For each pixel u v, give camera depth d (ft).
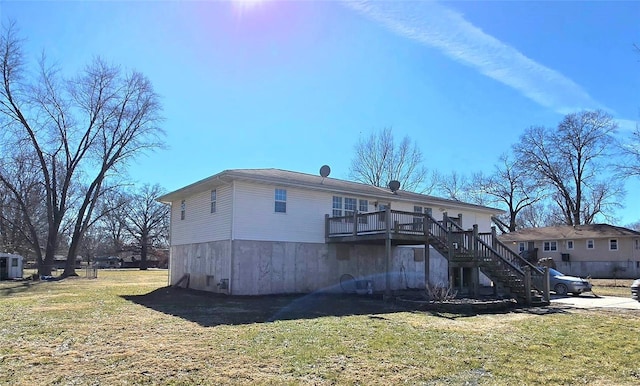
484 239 60.70
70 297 52.24
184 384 17.54
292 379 18.19
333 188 64.03
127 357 21.65
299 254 60.18
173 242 74.02
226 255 55.67
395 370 19.57
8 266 101.96
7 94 99.66
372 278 67.41
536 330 29.81
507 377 18.75
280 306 43.65
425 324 32.09
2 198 119.03
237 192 55.67
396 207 73.92
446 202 81.92
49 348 23.68
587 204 162.50
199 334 27.61
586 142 143.95
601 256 125.39
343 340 25.76
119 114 112.68
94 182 114.01
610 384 18.02
